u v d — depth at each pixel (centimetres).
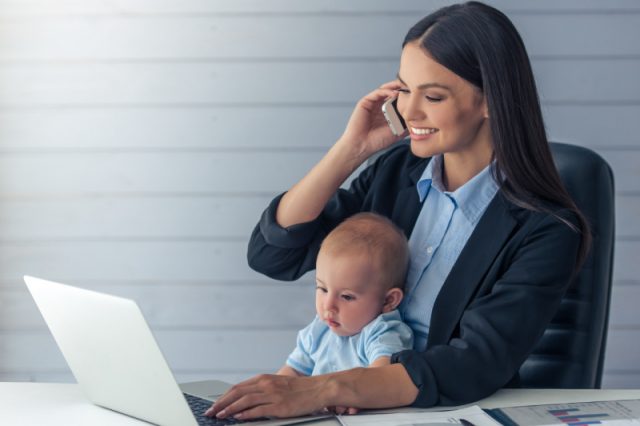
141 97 351
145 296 357
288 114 349
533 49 344
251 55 348
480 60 184
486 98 186
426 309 196
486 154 198
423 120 189
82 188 354
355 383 163
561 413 161
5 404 173
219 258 355
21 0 348
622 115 346
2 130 353
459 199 198
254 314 357
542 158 191
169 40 348
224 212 354
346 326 190
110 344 154
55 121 352
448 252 197
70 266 357
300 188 215
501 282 184
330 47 346
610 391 180
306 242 218
